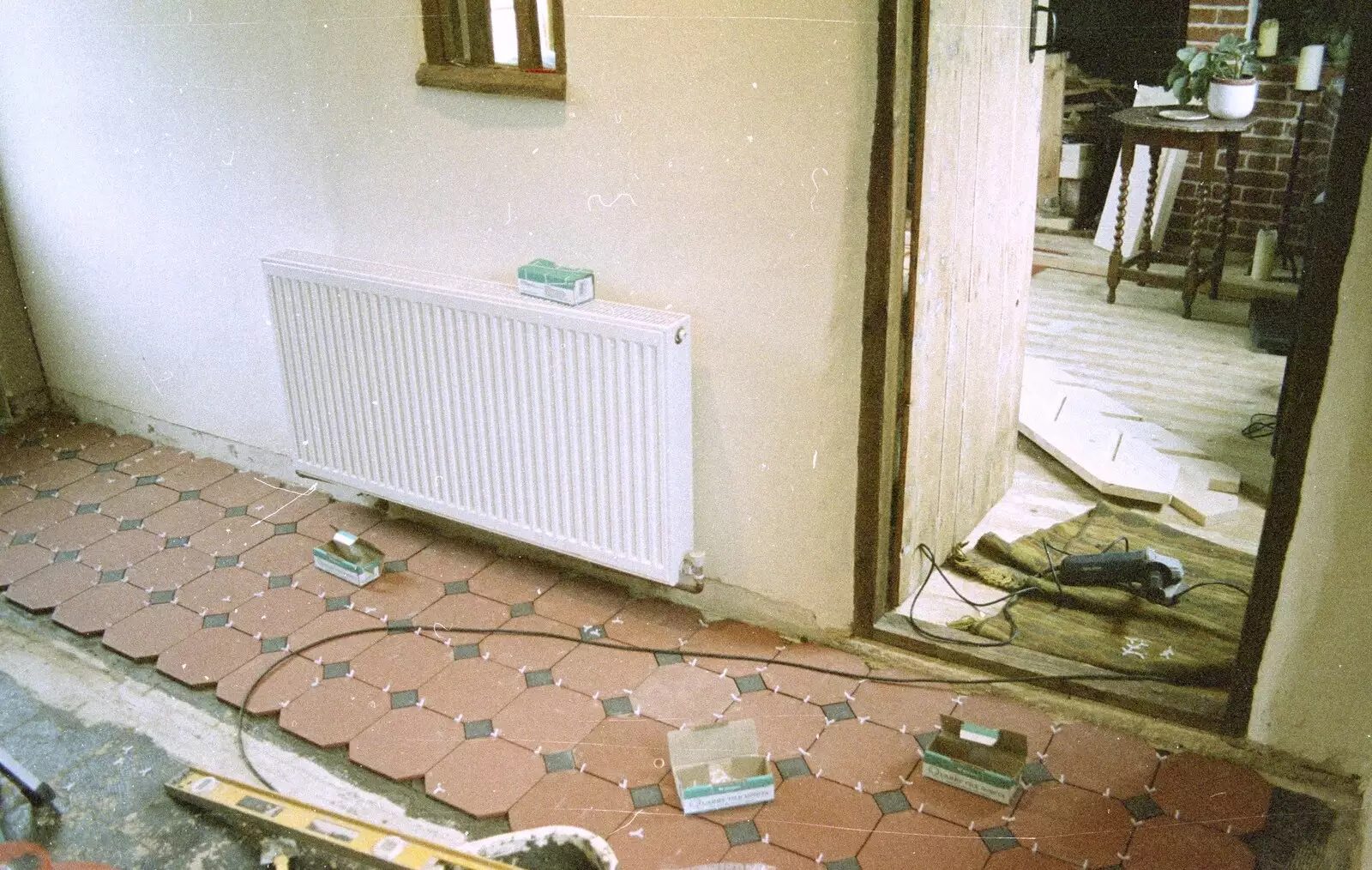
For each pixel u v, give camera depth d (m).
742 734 2.65
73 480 4.10
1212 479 3.83
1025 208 3.42
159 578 3.46
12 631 3.27
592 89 2.84
